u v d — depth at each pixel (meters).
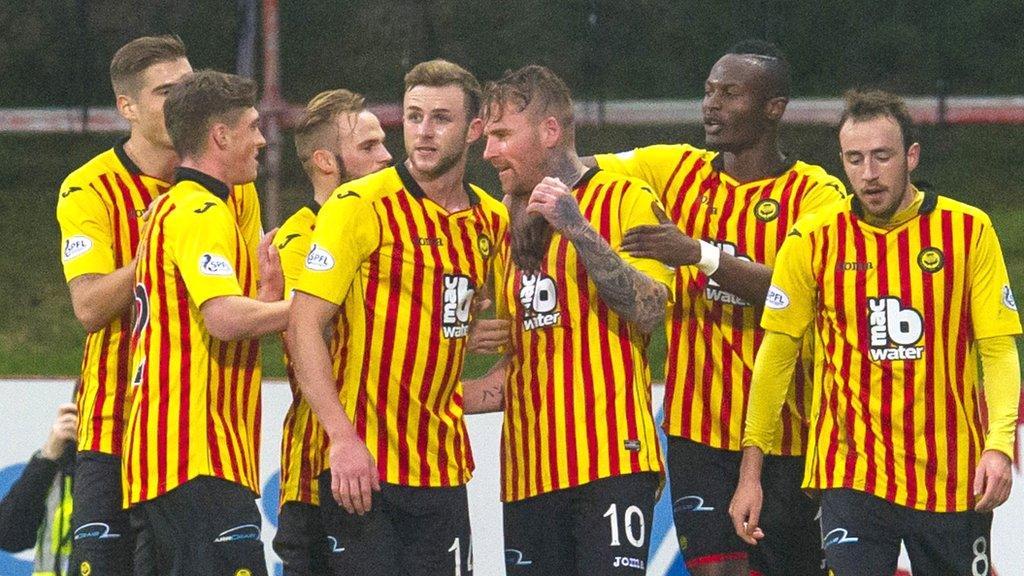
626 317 15.25
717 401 17.98
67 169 47.81
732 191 18.23
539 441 15.85
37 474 17.22
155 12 49.66
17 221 44.56
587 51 47.28
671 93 48.66
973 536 16.16
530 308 15.85
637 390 15.77
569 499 15.93
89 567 16.23
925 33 51.81
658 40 49.88
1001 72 51.25
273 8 38.66
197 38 49.25
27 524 17.30
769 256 18.08
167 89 16.45
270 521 22.22
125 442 15.38
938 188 46.94
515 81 15.84
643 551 15.59
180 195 15.29
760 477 17.84
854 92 16.34
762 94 17.94
